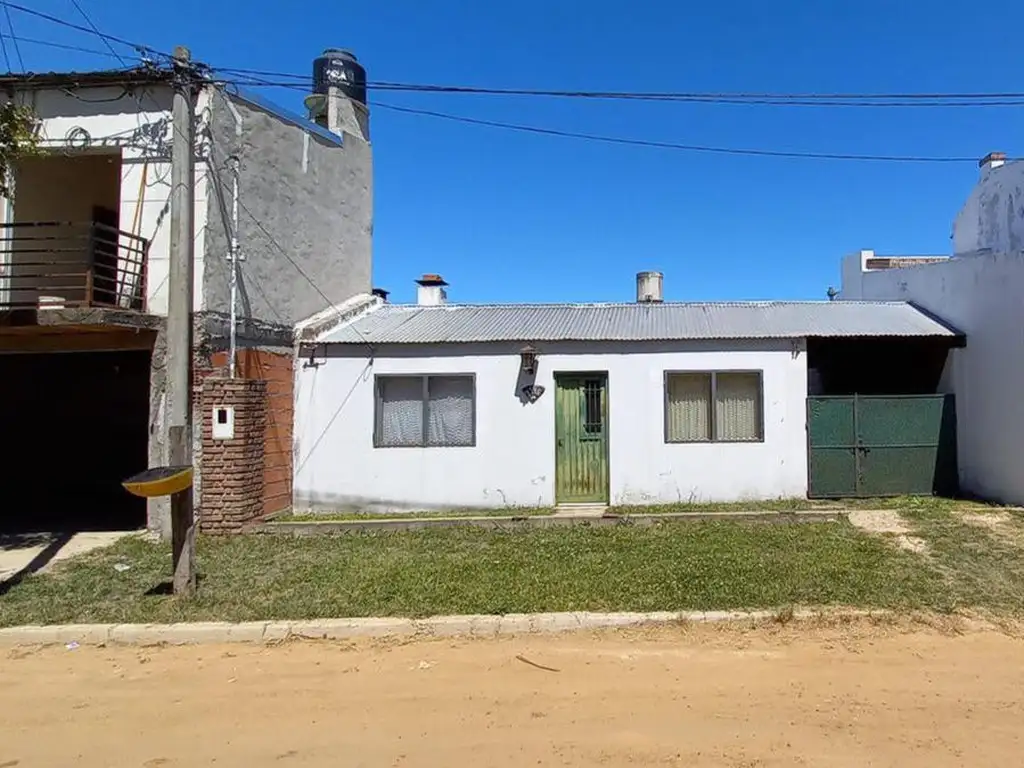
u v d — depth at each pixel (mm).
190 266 9992
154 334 10242
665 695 4836
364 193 15359
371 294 15633
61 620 6387
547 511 11516
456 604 6625
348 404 12195
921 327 12656
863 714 4504
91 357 13828
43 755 4113
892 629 6074
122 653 5871
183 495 7035
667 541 9023
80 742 4273
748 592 6824
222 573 7809
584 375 12344
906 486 12320
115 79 10352
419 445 12148
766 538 9117
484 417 12172
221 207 10500
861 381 13734
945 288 13172
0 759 4066
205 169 10148
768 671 5238
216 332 10320
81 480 13688
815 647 5707
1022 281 11172
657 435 12164
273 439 11430
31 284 11797
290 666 5504
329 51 15242
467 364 12211
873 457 12289
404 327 13078
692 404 12328
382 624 6184
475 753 4051
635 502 12117
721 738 4191
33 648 6004
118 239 10461
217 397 10102
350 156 14742
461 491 12117
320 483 12094
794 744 4105
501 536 9617
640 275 16797
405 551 8789
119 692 5055
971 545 8633
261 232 11531
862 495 12227
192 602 6785
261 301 11477
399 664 5504
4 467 13547
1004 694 4801
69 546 9508
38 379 13805
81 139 10555
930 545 8672
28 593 7211
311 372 12258
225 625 6188
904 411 12391
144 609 6633
